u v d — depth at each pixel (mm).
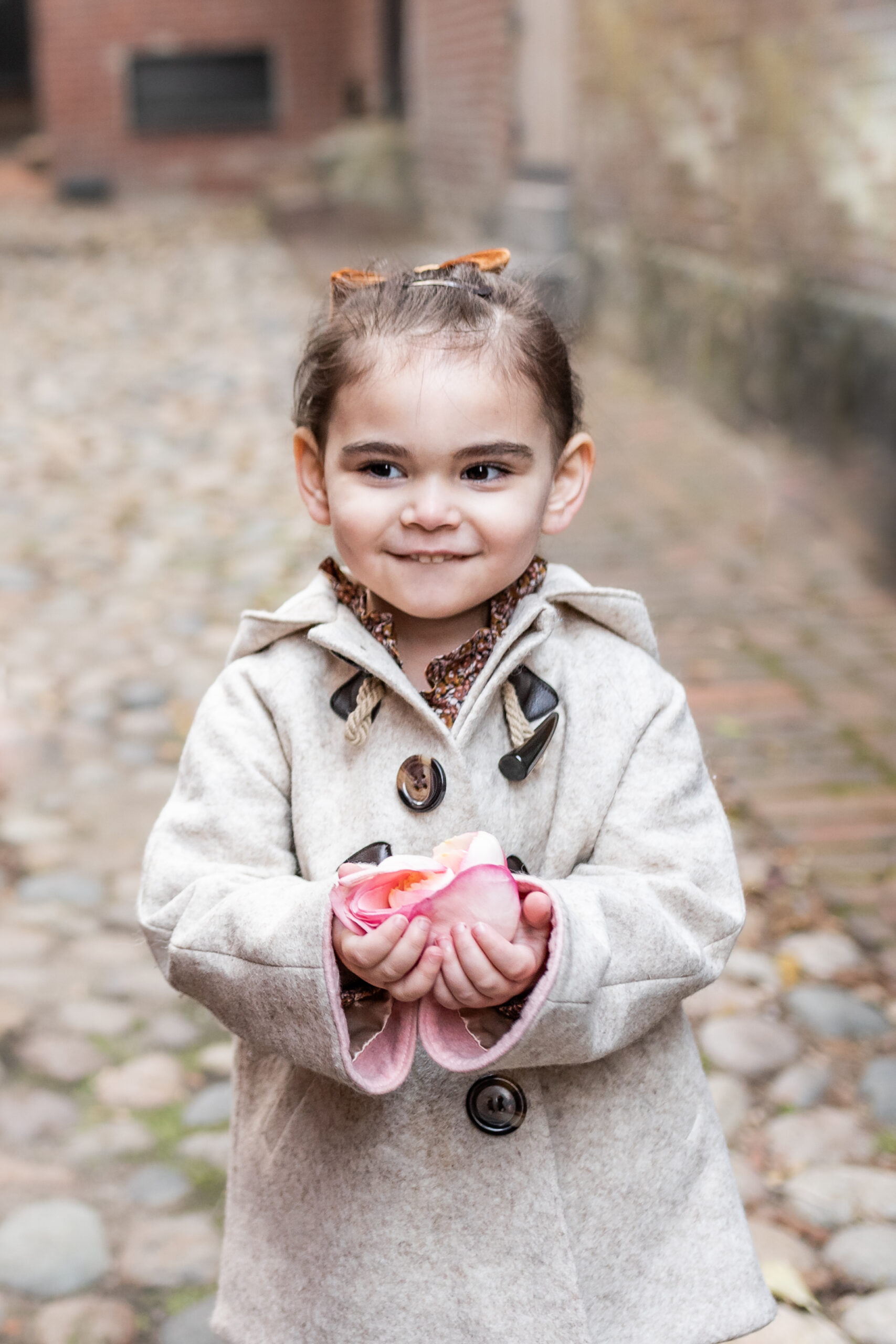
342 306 1401
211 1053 2600
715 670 4156
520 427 1327
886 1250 2096
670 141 7566
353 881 1225
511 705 1388
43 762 3693
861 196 5617
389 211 13898
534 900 1214
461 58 11422
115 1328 1976
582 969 1220
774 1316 1454
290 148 17344
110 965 2854
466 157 11484
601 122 8617
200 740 1446
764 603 4648
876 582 4809
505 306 1372
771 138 6387
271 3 16875
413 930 1187
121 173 17188
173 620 4656
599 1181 1378
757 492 5789
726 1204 1457
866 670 4152
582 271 9008
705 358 7176
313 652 1452
